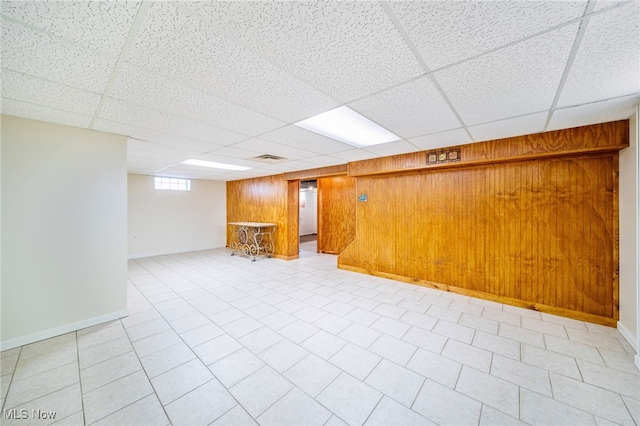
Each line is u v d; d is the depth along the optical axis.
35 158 2.40
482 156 3.23
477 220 3.57
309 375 1.95
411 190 4.22
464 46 1.30
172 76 1.59
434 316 2.98
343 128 2.68
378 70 1.53
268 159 4.39
